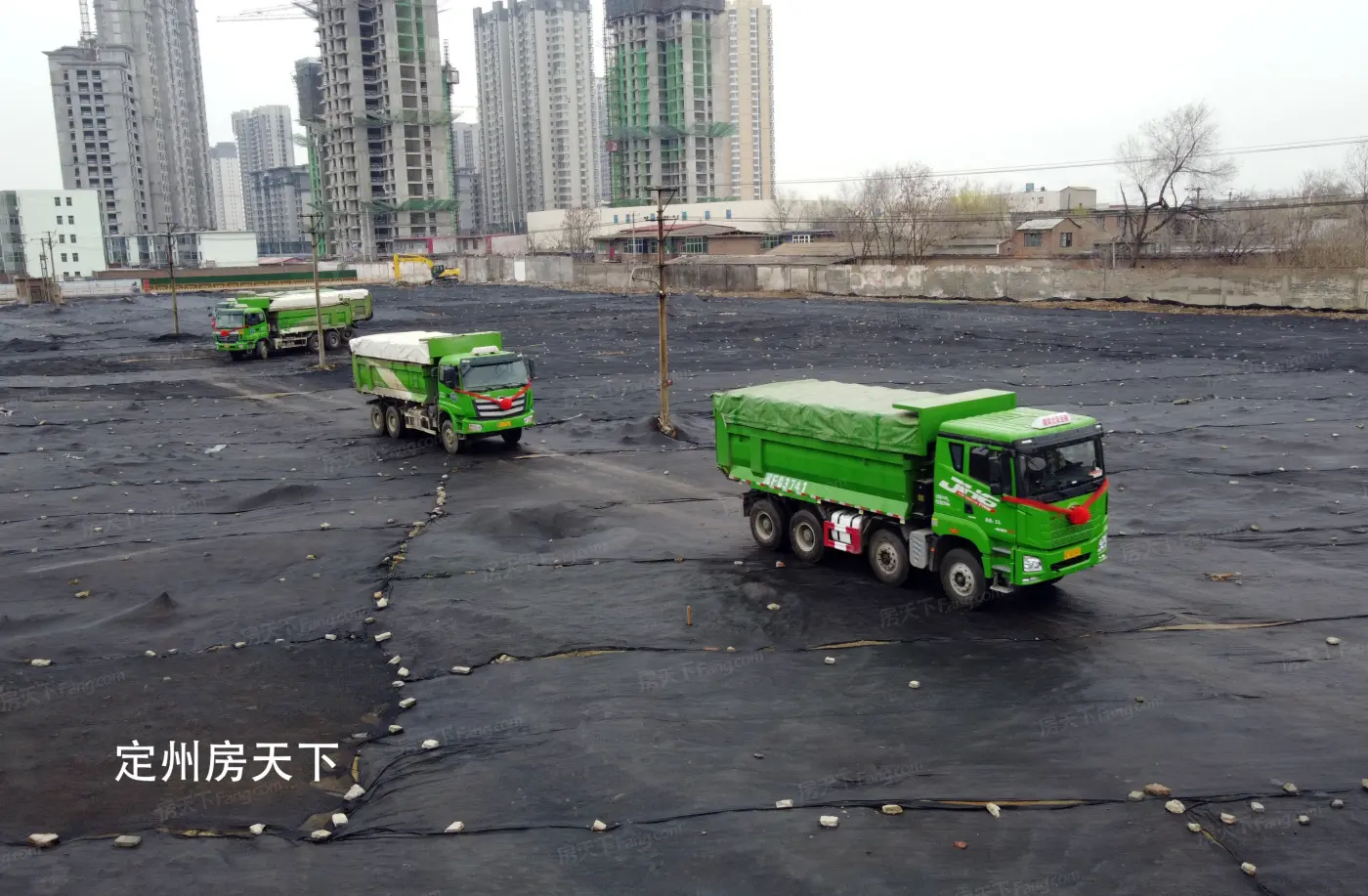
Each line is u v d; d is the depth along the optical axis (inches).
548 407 1417.3
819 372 1657.2
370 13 6756.9
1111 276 2586.1
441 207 7042.3
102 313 3348.9
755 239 4793.3
